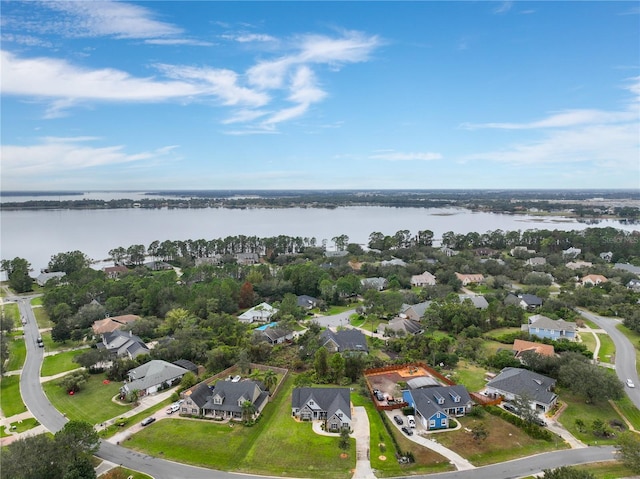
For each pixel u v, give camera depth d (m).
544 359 91.88
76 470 54.66
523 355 95.81
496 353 104.56
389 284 174.88
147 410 80.38
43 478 55.06
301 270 171.12
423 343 106.56
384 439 69.06
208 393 82.94
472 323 125.62
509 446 67.19
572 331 117.00
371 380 92.50
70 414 78.94
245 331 119.06
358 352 100.69
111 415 78.44
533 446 67.44
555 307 137.88
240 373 96.50
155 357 102.06
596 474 60.28
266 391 85.50
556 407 79.31
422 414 73.44
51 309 140.75
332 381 91.75
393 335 119.50
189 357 104.94
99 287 155.38
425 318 126.12
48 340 121.00
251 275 171.38
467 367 99.62
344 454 64.94
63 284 171.25
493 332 125.38
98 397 86.00
